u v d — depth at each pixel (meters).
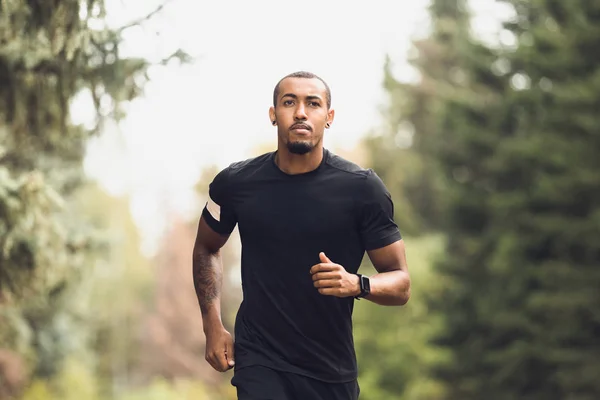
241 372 5.03
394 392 36.09
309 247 4.89
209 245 5.36
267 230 4.91
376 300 4.83
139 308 72.00
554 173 27.06
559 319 25.92
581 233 25.61
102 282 57.16
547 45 28.05
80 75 9.58
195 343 70.62
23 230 9.87
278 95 4.81
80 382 30.66
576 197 26.00
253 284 4.98
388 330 36.34
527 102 29.62
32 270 10.10
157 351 69.75
